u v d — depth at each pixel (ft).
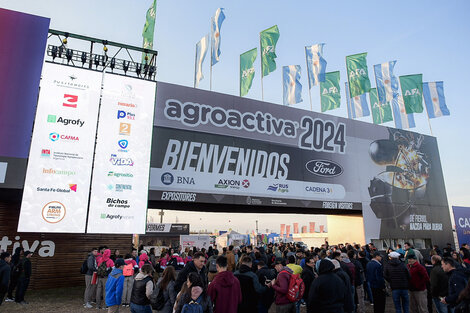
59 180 36.11
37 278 42.22
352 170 66.13
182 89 53.16
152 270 19.07
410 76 80.89
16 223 43.21
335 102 71.51
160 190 48.11
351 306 18.99
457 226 60.80
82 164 37.52
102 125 39.58
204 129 53.36
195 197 50.24
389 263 25.18
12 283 34.53
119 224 37.93
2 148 37.32
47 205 35.04
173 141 50.62
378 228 65.98
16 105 38.78
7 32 40.19
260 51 68.59
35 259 42.86
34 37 41.32
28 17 41.63
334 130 66.18
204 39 65.31
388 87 79.61
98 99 40.04
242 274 18.95
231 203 52.75
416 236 70.03
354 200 64.69
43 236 44.04
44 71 38.19
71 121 38.09
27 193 34.42
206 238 85.10
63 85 38.68
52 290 41.70
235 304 15.65
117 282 22.43
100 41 44.39
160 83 51.85
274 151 58.54
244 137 56.34
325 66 70.69
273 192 56.70
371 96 81.97
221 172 53.11
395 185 70.54
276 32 67.56
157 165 48.78
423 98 83.35
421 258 39.11
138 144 41.01
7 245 41.91
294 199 58.34
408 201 71.20
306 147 62.08
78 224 35.96
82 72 39.96
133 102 41.96
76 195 36.52
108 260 31.78
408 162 73.87
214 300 15.49
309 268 24.06
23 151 38.27
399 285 24.16
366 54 74.69
